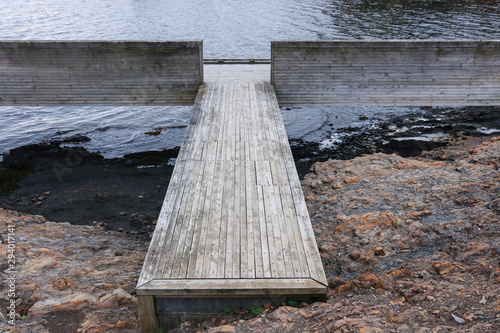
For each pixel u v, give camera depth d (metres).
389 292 4.76
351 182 8.98
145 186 10.33
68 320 4.99
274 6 37.88
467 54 10.70
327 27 27.83
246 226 5.37
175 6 40.78
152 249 4.95
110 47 10.51
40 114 15.43
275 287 4.39
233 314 4.50
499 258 5.09
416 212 6.99
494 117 13.96
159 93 11.05
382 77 10.95
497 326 3.60
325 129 13.82
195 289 4.36
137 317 5.09
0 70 10.71
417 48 10.62
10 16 34.81
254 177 6.54
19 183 10.48
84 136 13.46
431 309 4.12
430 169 8.88
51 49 10.50
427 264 5.51
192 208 5.73
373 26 26.94
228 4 40.81
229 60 13.40
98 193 9.94
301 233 5.24
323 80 10.97
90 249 7.56
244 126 8.42
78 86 10.95
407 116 14.84
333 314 4.12
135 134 13.63
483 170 8.16
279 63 10.77
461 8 31.42
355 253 6.26
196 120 8.71
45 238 7.70
